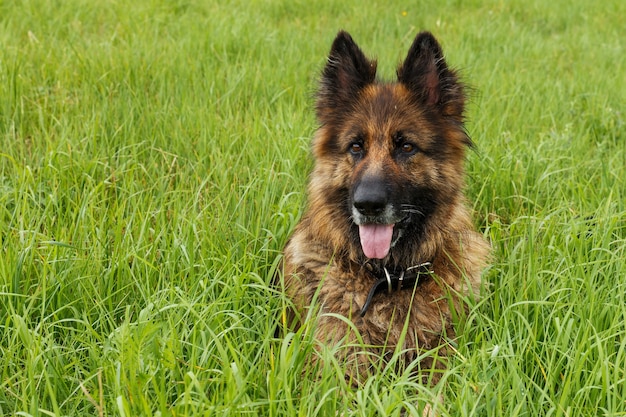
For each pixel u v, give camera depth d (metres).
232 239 1.93
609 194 2.02
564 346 1.61
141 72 2.65
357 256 1.79
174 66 2.73
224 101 2.56
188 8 3.75
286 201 2.00
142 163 2.22
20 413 1.47
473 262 1.82
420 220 1.81
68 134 2.25
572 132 2.46
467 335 1.70
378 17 3.82
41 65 2.65
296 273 1.80
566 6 4.39
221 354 1.54
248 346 1.67
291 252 1.83
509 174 2.18
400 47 3.27
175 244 1.82
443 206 1.83
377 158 1.78
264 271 1.90
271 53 3.01
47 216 1.90
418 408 1.55
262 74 2.73
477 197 2.11
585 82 2.87
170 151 2.26
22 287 1.76
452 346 1.72
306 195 1.94
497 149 2.28
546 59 3.25
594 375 1.56
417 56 1.86
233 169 2.15
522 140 2.37
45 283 1.70
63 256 1.80
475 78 2.87
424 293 1.76
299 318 1.74
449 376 1.66
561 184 2.15
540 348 1.68
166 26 3.36
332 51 1.90
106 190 2.08
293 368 1.58
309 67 2.85
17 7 3.38
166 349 1.57
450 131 1.85
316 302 1.76
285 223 1.94
